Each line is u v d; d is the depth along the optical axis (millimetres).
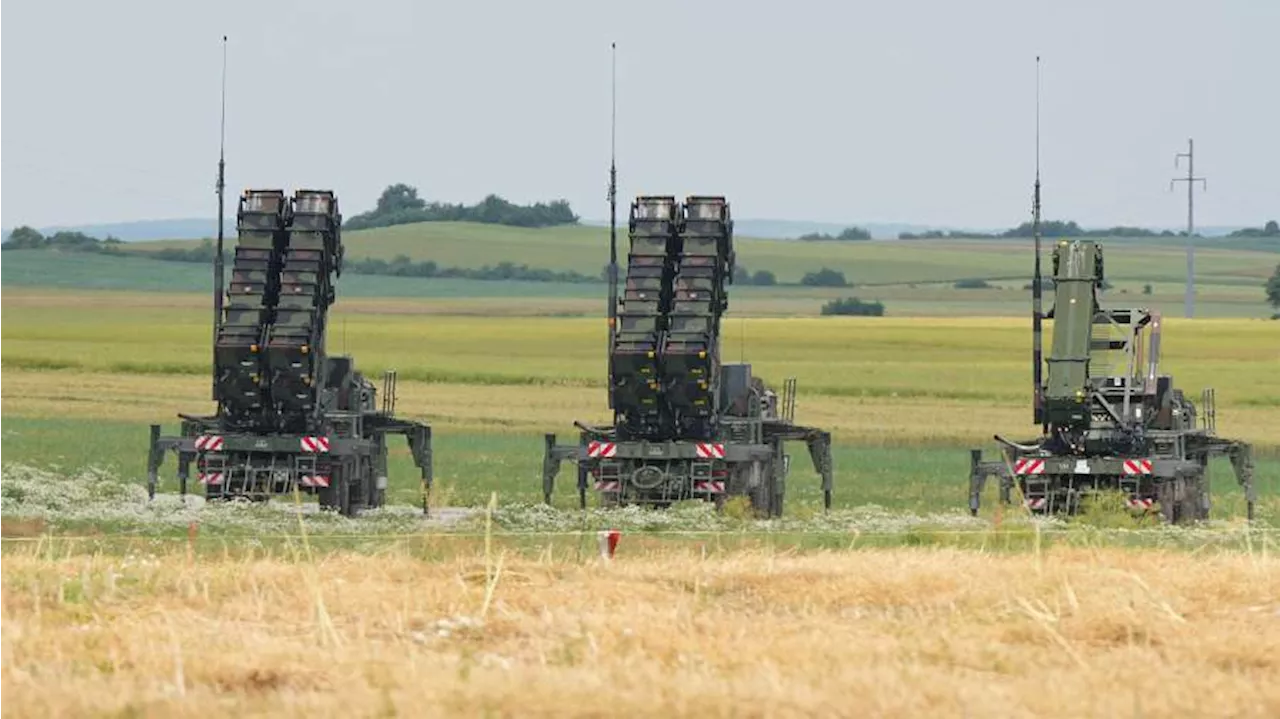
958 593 77688
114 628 66562
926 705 53156
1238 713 53375
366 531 126000
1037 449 152750
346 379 158500
